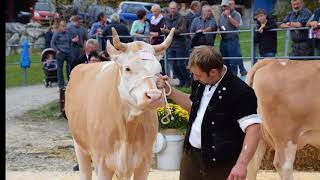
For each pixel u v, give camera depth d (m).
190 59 4.68
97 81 5.65
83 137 5.93
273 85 7.33
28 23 27.84
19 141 12.12
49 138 12.42
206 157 4.75
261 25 12.55
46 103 16.44
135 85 4.80
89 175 6.44
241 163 4.51
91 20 22.12
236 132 4.70
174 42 13.77
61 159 10.57
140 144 5.35
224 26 13.34
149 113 5.38
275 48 12.62
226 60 13.45
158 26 13.85
